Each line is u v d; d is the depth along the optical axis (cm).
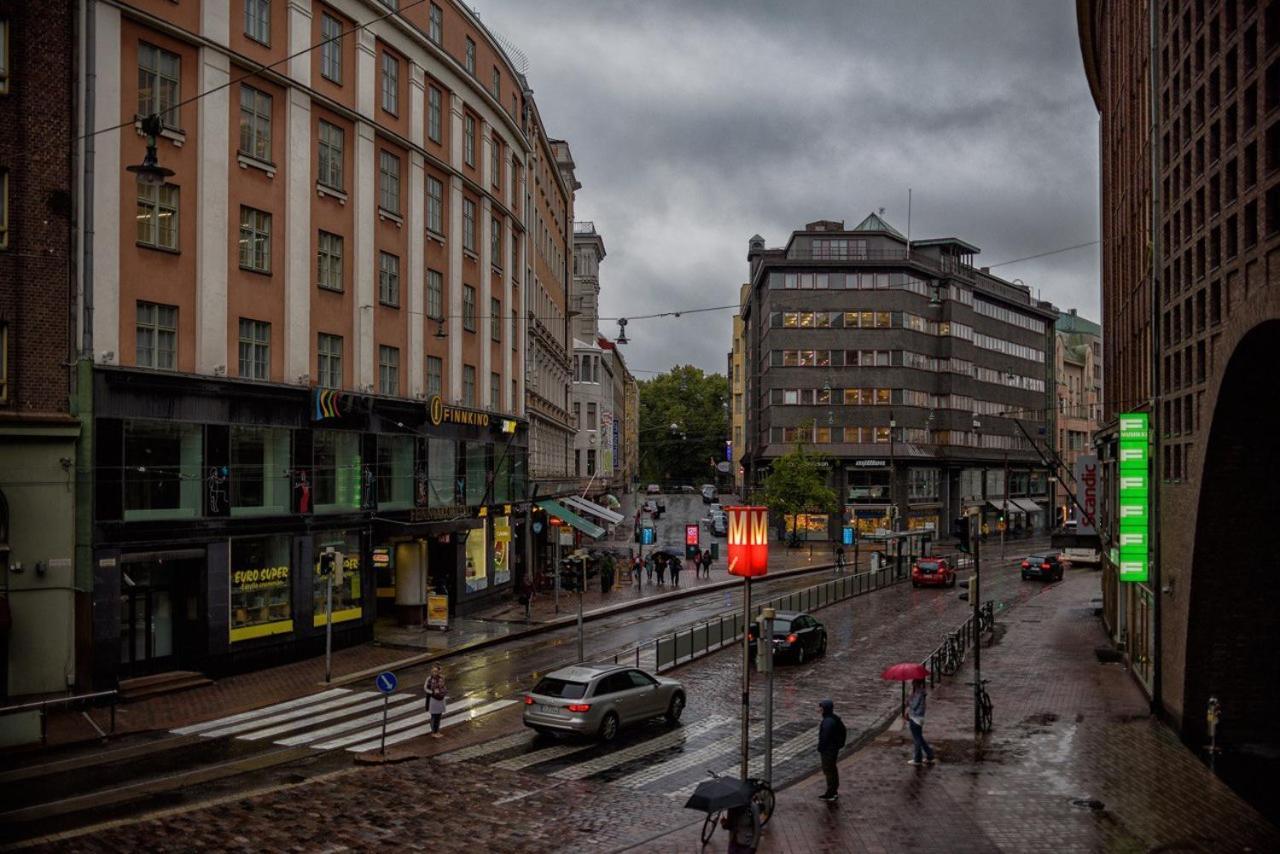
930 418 8719
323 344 3209
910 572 6016
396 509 3525
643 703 2164
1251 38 1688
